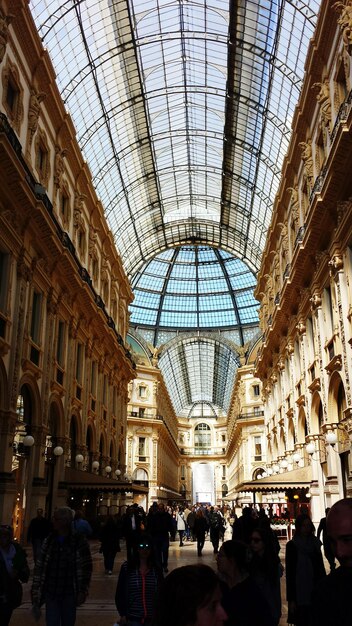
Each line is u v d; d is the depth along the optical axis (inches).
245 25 1099.3
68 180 986.7
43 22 940.6
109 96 1256.8
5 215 661.3
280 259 1215.6
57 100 861.8
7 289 678.5
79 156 1007.0
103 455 1284.4
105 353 1331.2
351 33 630.5
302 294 956.6
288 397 1150.3
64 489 895.7
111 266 1416.1
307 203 924.0
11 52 697.0
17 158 630.5
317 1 925.8
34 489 763.4
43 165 842.8
